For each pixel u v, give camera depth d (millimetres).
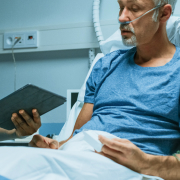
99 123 970
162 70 980
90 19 1910
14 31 2033
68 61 1968
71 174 672
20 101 791
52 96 796
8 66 2094
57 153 671
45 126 1939
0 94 2100
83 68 1934
